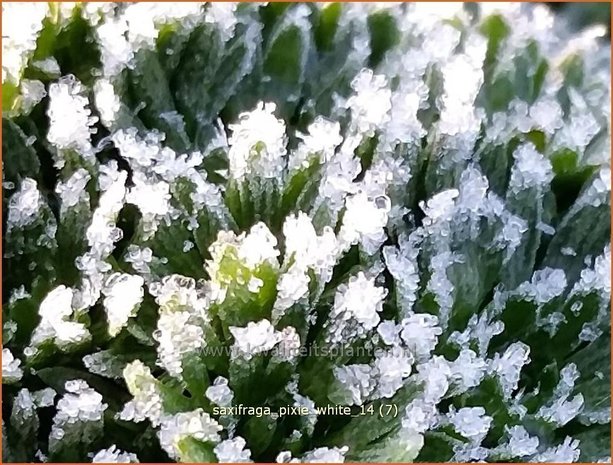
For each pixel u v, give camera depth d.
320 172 0.06
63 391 0.06
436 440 0.06
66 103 0.06
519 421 0.06
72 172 0.06
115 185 0.06
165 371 0.06
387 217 0.06
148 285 0.06
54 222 0.06
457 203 0.06
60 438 0.05
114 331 0.06
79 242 0.06
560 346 0.06
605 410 0.06
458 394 0.06
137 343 0.06
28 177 0.06
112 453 0.05
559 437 0.06
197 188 0.06
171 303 0.05
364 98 0.06
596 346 0.06
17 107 0.06
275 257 0.05
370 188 0.06
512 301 0.06
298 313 0.06
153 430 0.06
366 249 0.06
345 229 0.06
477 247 0.06
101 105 0.06
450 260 0.06
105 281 0.06
